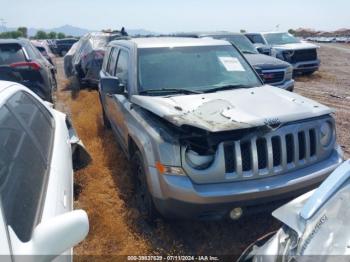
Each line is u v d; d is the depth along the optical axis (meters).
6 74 6.83
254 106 3.38
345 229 1.83
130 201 3.94
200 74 4.27
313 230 1.90
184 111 3.26
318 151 3.27
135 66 4.22
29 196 1.89
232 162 2.93
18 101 2.74
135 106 3.92
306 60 13.14
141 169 3.54
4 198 1.64
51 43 33.22
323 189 2.12
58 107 8.92
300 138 3.19
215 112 3.20
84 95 9.70
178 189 2.85
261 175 2.96
